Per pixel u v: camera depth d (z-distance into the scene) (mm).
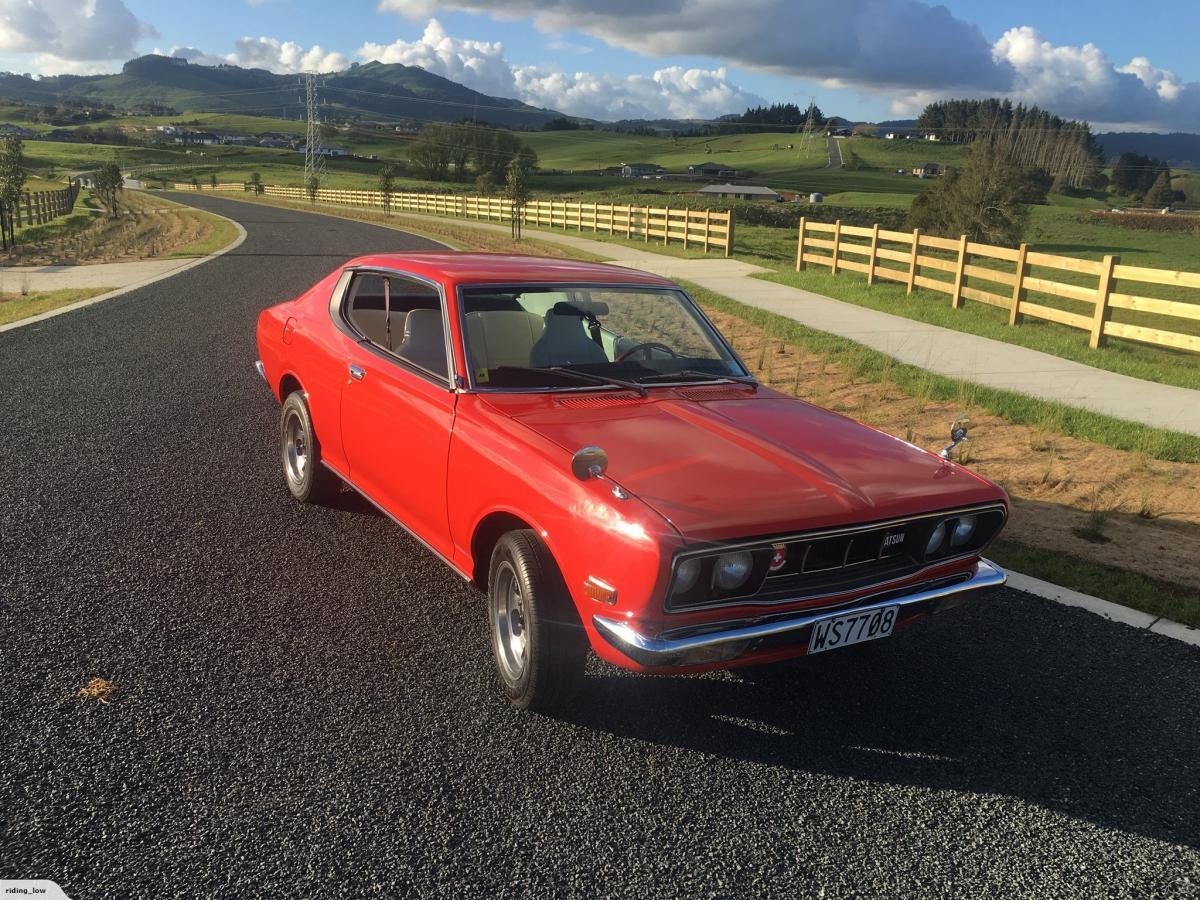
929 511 3031
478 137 153250
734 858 2533
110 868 2391
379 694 3305
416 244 29172
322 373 4691
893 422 7867
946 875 2500
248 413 7574
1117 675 3641
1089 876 2520
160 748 2922
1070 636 3967
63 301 14227
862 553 2996
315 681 3379
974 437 7438
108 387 8352
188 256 23641
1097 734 3219
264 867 2418
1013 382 9367
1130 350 12156
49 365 9234
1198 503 5852
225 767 2838
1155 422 7758
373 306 4484
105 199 52250
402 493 4004
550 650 3012
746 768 2959
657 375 3869
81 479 5684
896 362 10281
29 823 2549
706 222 27500
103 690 3250
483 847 2533
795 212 94562
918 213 61875
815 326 13164
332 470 4883
